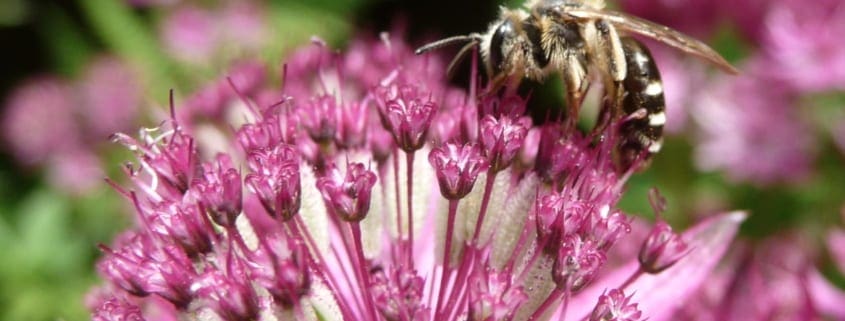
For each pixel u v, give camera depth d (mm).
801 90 122
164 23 150
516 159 85
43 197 144
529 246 83
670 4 124
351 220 83
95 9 159
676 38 90
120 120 154
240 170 84
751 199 124
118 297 86
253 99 102
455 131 87
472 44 92
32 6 177
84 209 146
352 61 102
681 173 126
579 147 86
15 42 185
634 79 92
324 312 83
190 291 81
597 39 91
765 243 120
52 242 136
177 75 151
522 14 91
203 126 102
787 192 123
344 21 167
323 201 86
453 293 83
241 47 142
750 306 101
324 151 88
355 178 83
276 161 83
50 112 156
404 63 102
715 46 127
